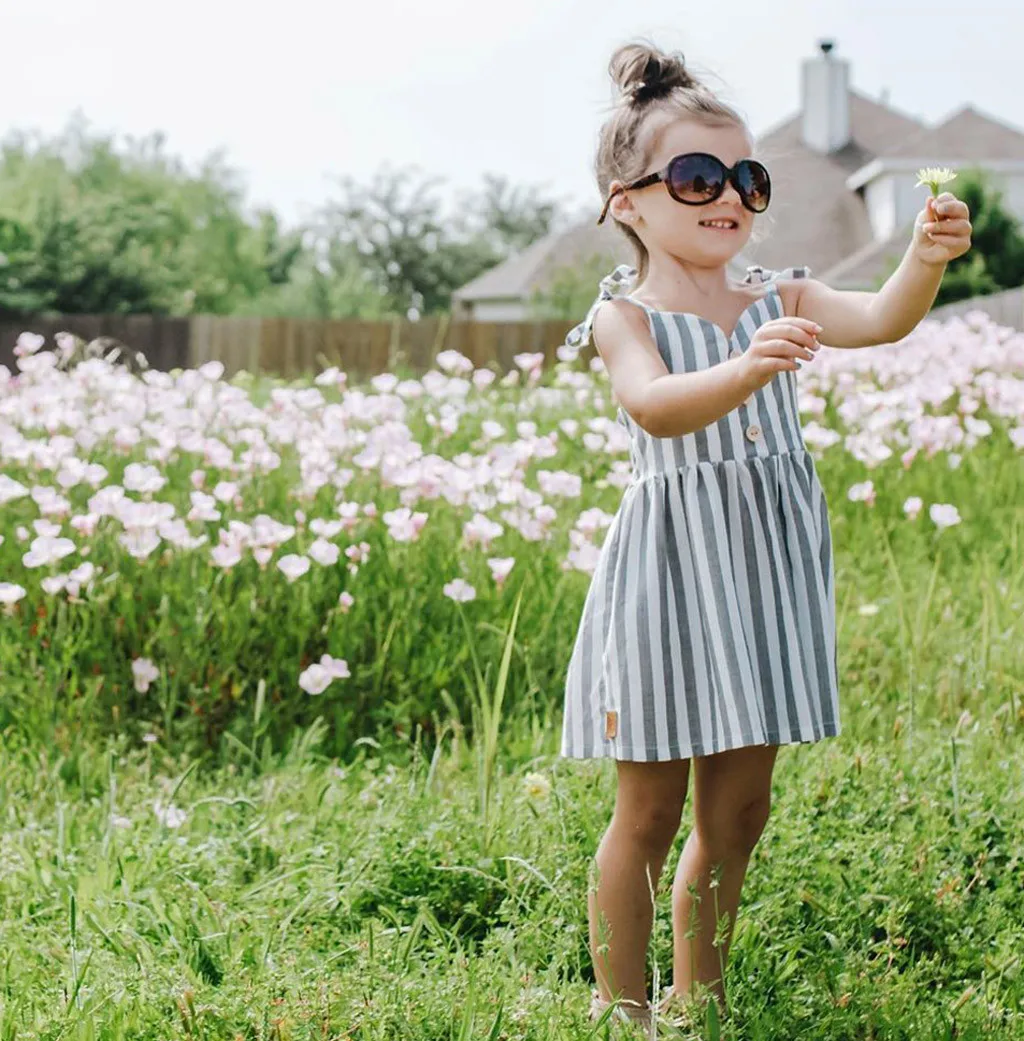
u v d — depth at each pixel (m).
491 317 47.81
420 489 5.00
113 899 3.03
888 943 2.85
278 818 3.54
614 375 2.58
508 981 2.65
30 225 35.91
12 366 22.02
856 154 43.19
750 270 2.86
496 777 3.73
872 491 5.79
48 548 4.51
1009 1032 2.58
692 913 2.55
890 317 2.60
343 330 20.75
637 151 2.69
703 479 2.58
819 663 2.62
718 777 2.63
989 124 39.50
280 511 5.33
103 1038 2.41
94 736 4.35
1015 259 28.48
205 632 4.58
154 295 37.03
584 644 2.68
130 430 5.59
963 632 4.95
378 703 4.55
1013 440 6.63
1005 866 3.23
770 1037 2.55
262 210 60.38
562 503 6.03
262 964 2.69
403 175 61.22
